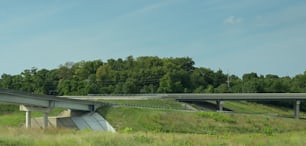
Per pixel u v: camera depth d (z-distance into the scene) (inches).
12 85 6884.8
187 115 4153.5
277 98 5541.3
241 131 3900.1
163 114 4079.7
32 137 1546.5
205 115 4175.7
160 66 7770.7
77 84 6471.5
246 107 6323.8
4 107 4741.6
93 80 7185.0
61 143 1375.5
